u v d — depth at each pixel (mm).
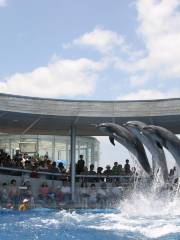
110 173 19312
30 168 18609
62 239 9383
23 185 17344
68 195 17953
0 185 17453
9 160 18625
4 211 15094
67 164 25516
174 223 11531
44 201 17125
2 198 16453
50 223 11734
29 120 19188
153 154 15367
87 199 17578
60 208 16234
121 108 18281
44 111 17844
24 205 15656
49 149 25406
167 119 18641
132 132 16047
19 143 25422
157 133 14539
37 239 9375
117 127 15891
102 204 17297
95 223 11656
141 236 9578
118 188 17812
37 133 22859
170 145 14375
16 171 18203
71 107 18172
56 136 25250
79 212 15156
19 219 12789
